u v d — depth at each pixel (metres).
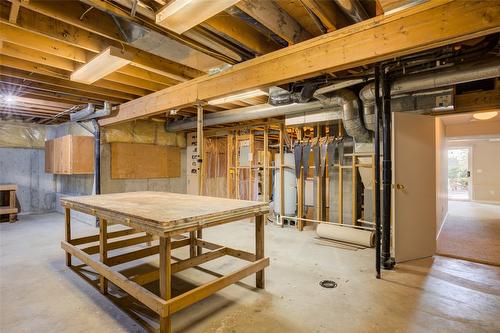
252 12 2.12
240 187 7.58
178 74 3.56
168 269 1.99
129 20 2.20
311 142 5.24
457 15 1.86
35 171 7.26
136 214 2.21
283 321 2.20
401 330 2.08
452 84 3.03
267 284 2.87
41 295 2.63
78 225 5.66
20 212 7.05
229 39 2.64
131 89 4.34
